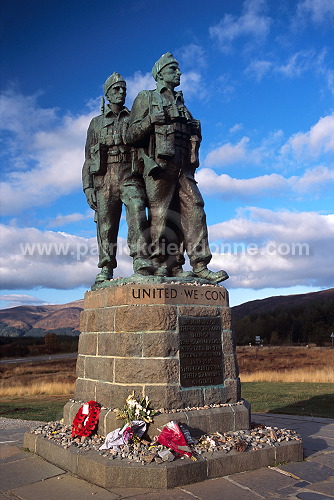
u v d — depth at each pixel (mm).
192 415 5691
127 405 5594
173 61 6984
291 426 8359
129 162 7430
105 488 4773
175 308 6035
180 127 6926
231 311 6566
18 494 4738
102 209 7500
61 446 5652
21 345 64750
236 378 6402
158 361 5785
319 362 33000
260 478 5023
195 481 4891
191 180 7113
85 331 6824
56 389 21391
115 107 7551
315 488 4746
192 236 7066
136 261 6625
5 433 8117
